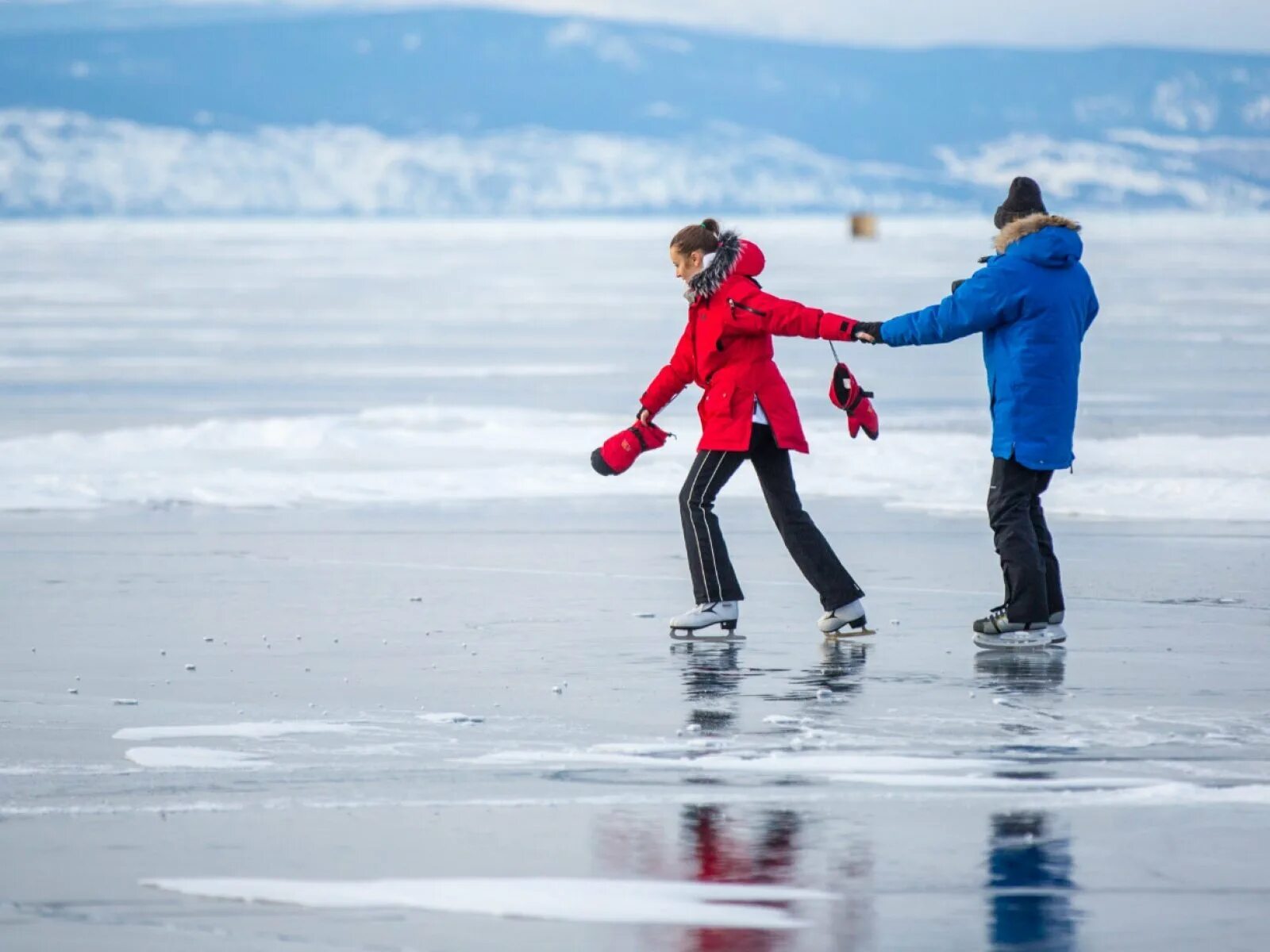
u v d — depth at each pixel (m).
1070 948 10.82
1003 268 20.88
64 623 22.86
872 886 11.98
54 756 15.77
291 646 21.28
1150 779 14.84
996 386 21.22
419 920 11.30
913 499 35.50
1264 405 54.50
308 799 14.30
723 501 35.53
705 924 11.23
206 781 14.89
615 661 20.34
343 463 41.50
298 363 75.06
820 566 21.62
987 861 12.54
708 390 21.84
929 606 24.08
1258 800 14.16
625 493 36.62
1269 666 19.86
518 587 25.75
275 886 11.98
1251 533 30.80
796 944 10.88
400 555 28.84
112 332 94.75
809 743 16.12
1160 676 19.30
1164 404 55.19
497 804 14.14
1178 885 12.01
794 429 21.83
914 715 17.36
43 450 43.19
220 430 46.31
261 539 30.73
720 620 21.92
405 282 155.25
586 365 72.75
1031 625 21.02
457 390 61.66
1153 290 129.00
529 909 11.52
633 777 14.98
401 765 15.45
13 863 12.52
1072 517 33.00
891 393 59.78
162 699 18.27
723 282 21.64
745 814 13.76
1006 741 16.20
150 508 34.78
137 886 12.01
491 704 18.02
